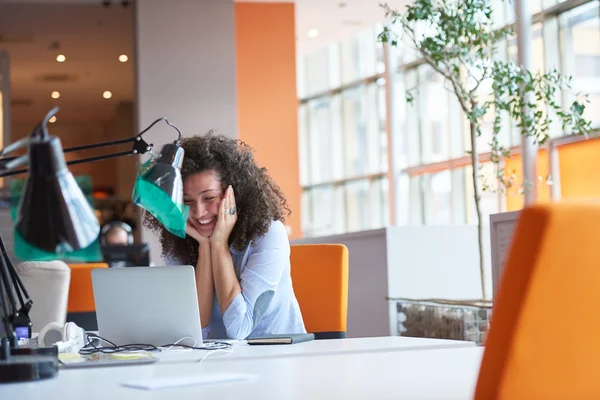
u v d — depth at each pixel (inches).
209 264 105.9
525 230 37.3
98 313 89.2
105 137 682.8
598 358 37.8
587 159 325.7
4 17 428.8
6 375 57.0
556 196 338.3
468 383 50.3
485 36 186.5
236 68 429.1
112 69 541.3
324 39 510.0
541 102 341.1
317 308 117.3
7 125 438.0
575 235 36.8
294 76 443.2
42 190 47.4
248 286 102.4
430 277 185.2
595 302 37.4
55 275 141.0
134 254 301.3
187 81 410.9
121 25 451.5
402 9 446.0
